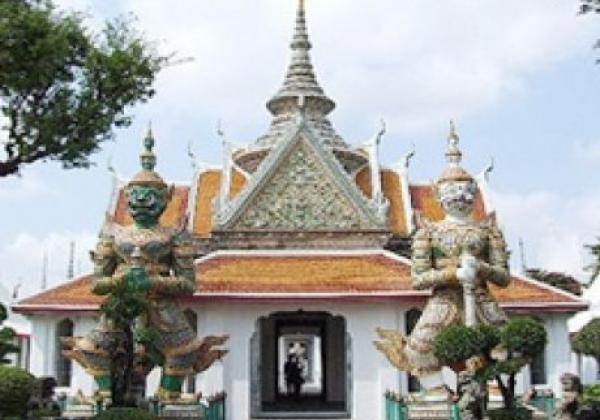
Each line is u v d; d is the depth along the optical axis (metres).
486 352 20.03
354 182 36.91
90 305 31.41
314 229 35.19
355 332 31.28
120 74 21.41
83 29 21.67
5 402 20.31
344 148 39.75
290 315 38.06
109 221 29.89
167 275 26.42
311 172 35.78
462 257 25.97
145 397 25.98
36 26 19.34
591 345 39.06
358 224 35.38
